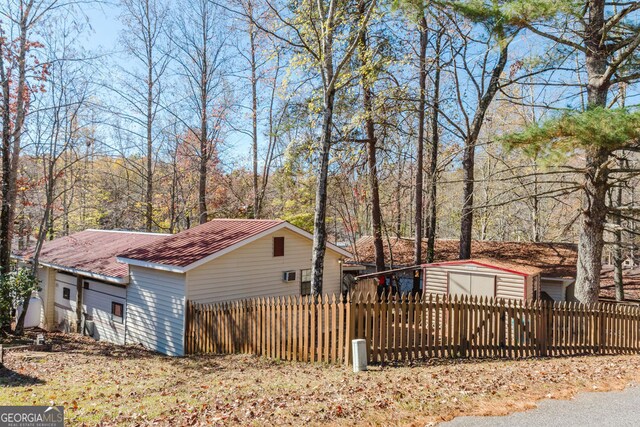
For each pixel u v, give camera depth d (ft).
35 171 67.41
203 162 83.97
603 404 20.83
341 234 115.24
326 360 31.07
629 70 39.29
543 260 65.05
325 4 45.27
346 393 22.22
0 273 47.32
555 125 31.91
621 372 27.40
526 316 34.53
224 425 18.24
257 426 18.04
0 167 52.70
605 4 38.68
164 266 42.63
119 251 56.54
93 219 105.70
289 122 55.21
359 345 27.91
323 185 40.06
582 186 40.19
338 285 57.67
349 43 49.42
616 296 64.49
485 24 36.01
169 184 109.50
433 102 67.72
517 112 83.61
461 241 62.59
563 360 32.42
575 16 34.78
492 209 109.40
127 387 26.23
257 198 89.30
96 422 19.03
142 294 46.62
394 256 77.20
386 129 64.95
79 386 26.45
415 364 29.50
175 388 25.89
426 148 87.35
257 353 35.86
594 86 39.50
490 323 33.35
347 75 48.91
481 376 25.59
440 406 20.15
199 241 48.06
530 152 33.78
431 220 69.05
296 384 24.98
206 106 84.43
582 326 37.22
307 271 53.26
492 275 45.09
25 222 72.02
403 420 18.60
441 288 48.55
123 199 102.47
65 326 59.82
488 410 19.80
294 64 48.42
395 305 30.53
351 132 59.52
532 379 25.03
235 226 51.57
